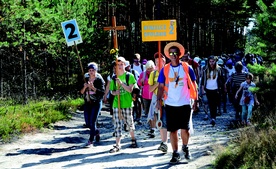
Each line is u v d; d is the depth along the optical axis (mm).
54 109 13328
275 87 6906
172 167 6285
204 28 45531
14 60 17094
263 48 6816
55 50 17375
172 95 6371
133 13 31500
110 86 8086
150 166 6477
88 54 19531
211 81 10938
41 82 18766
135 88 8047
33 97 16031
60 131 10867
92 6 20672
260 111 9742
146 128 11117
